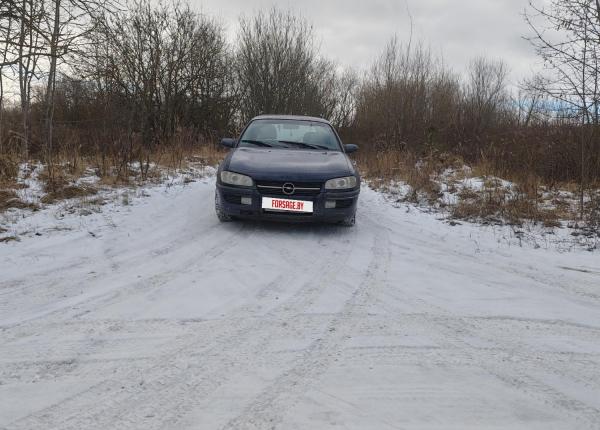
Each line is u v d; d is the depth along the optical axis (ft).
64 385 7.68
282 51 72.64
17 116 31.71
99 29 21.20
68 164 26.63
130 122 35.12
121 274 13.24
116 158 29.48
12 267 13.57
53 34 19.20
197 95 54.49
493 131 41.78
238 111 67.10
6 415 6.84
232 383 7.83
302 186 17.76
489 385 7.95
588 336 10.05
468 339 9.75
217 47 58.34
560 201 24.94
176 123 48.42
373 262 15.15
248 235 17.94
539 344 9.60
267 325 10.15
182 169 32.65
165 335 9.55
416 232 19.57
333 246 16.98
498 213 22.82
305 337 9.62
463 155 39.68
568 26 21.18
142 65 45.83
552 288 13.17
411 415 7.02
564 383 8.09
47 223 18.15
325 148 21.34
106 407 7.10
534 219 21.63
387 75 54.29
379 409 7.16
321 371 8.27
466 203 24.64
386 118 49.98
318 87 79.41
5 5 17.95
